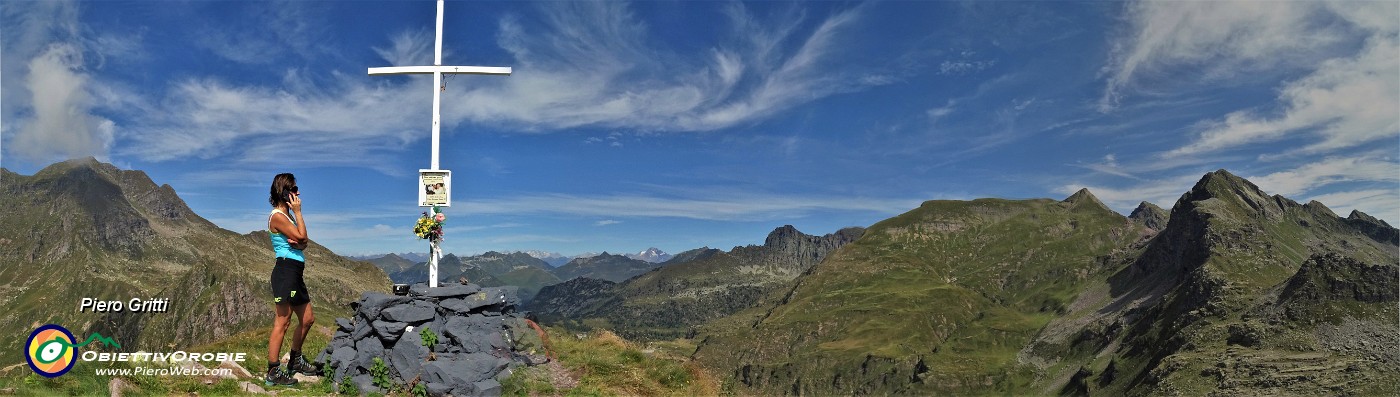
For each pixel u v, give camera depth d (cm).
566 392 1928
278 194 1608
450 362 1809
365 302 1877
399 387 1752
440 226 2059
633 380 2130
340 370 1764
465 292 2034
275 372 1677
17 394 1514
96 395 1548
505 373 1894
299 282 1655
